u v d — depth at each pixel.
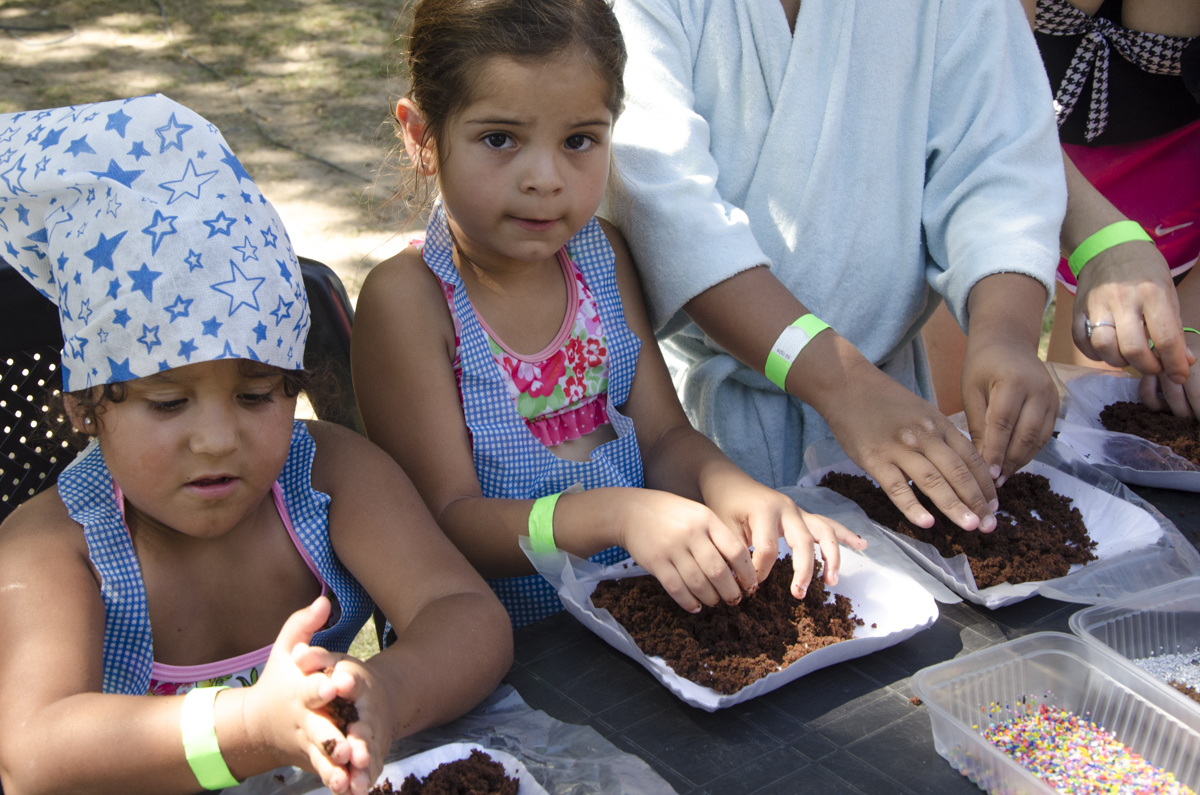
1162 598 1.24
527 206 1.38
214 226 1.08
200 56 6.96
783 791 0.98
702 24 1.75
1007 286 1.61
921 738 1.05
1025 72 1.79
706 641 1.18
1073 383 1.78
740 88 1.76
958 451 1.39
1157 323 1.57
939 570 1.32
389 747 1.01
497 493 1.56
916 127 1.79
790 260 1.79
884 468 1.41
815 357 1.52
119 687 1.21
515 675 1.16
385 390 1.51
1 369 1.47
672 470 1.58
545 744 1.04
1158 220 2.42
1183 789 1.04
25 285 1.46
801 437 1.91
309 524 1.31
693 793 0.98
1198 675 1.19
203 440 1.10
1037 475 1.53
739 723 1.07
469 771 0.98
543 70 1.31
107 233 1.05
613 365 1.66
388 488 1.34
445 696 1.08
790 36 1.73
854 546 1.31
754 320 1.58
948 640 1.22
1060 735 1.10
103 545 1.18
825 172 1.74
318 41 7.21
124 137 1.07
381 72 6.45
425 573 1.26
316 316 1.62
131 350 1.06
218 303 1.07
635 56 1.68
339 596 1.32
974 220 1.70
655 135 1.65
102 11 7.69
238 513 1.17
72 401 1.12
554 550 1.35
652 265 1.65
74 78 6.48
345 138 5.78
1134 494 1.48
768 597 1.27
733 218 1.63
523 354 1.60
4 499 1.49
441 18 1.37
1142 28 2.16
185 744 0.98
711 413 1.90
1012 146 1.72
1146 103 2.25
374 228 4.78
